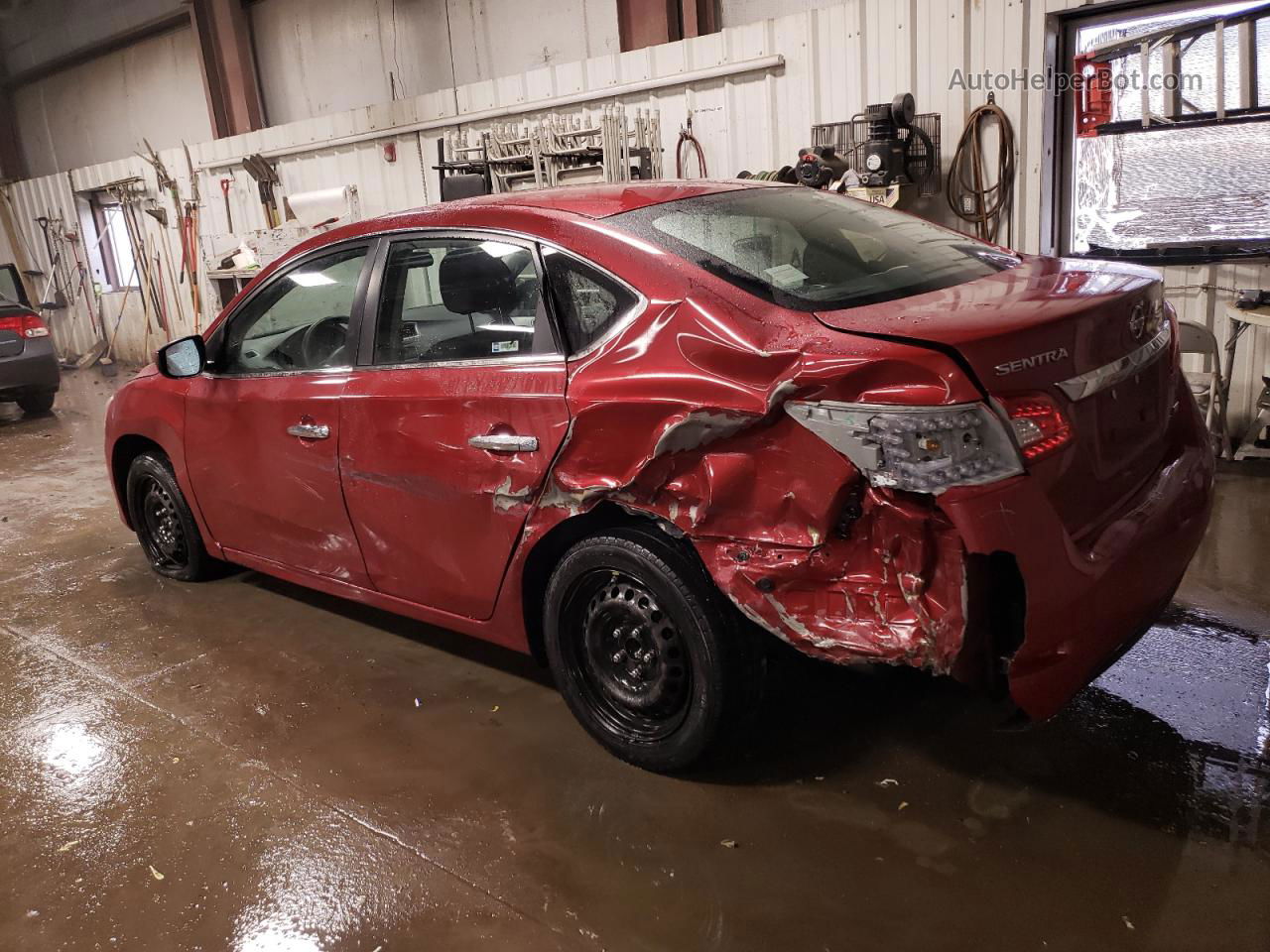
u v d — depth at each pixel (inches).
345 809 100.3
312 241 130.3
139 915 87.4
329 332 126.1
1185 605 129.3
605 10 318.3
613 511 97.8
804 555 83.4
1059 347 79.9
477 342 107.0
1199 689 109.5
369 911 85.2
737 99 250.4
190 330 456.1
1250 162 186.7
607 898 84.4
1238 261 189.0
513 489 101.5
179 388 149.8
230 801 103.7
